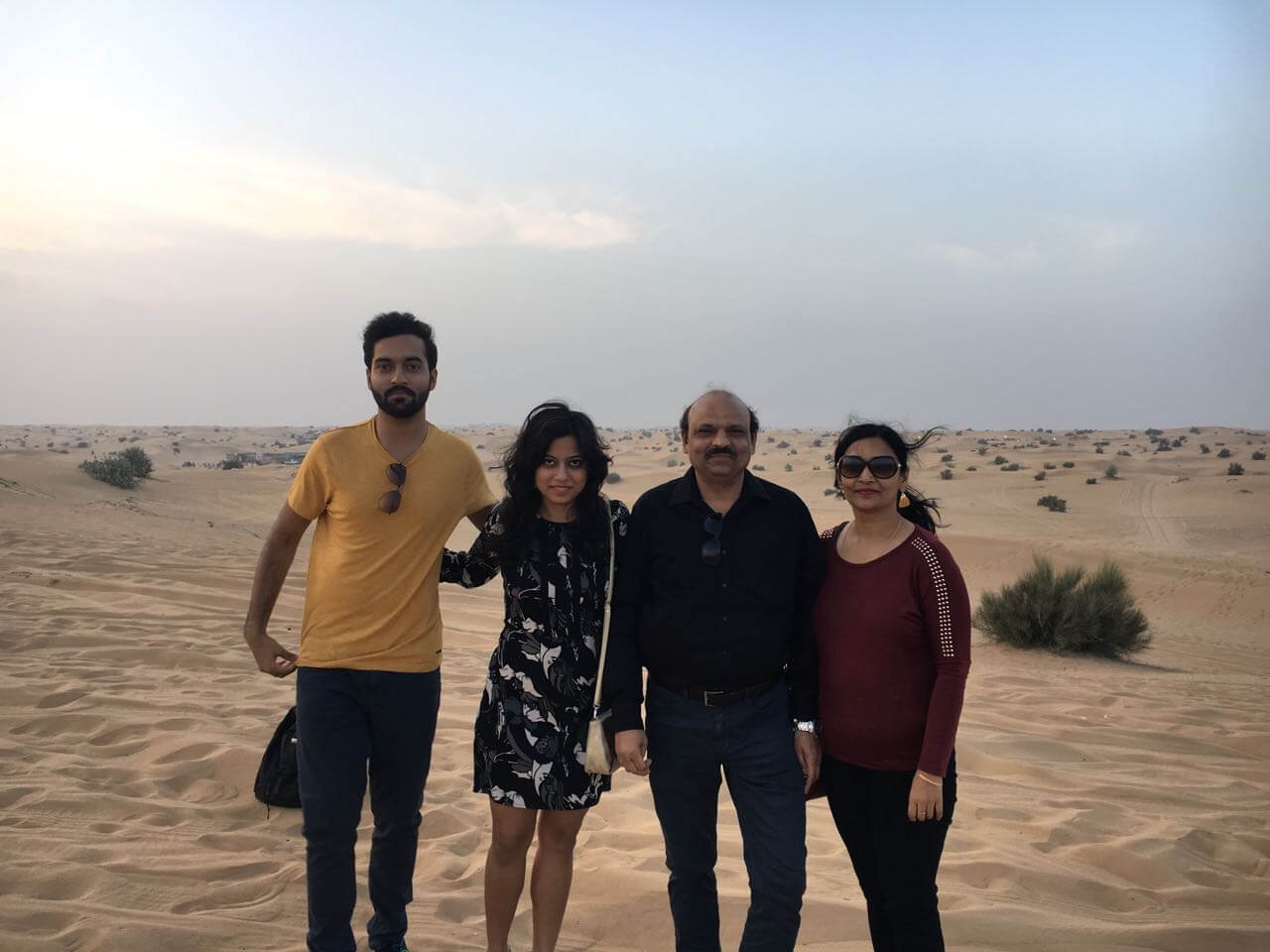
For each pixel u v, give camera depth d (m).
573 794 3.21
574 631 3.26
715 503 3.16
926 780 2.80
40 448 94.31
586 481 3.27
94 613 9.83
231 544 21.89
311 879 3.14
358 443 3.39
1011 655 13.38
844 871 4.49
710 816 3.21
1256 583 23.86
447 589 15.80
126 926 3.32
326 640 3.30
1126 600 13.83
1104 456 77.62
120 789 4.91
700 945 3.12
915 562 2.93
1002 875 4.41
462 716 7.10
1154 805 5.79
